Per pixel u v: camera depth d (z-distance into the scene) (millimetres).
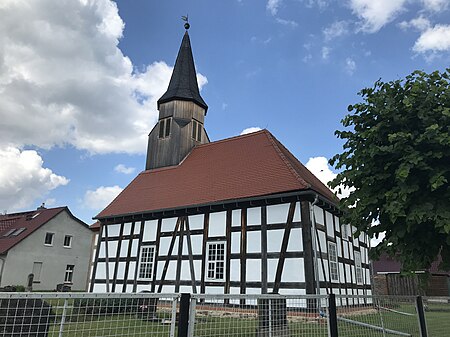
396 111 5504
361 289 17156
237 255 14641
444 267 5402
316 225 13953
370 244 19297
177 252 16422
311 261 12914
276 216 14219
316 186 16172
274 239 13969
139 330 3799
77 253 31469
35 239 28656
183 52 25062
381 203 5449
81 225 32312
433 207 4793
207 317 4348
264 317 4445
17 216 34156
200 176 18578
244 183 16047
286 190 14023
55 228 30219
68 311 3387
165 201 17922
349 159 5852
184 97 22625
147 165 22438
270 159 16828
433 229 5223
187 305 3760
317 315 4895
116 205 20094
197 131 22734
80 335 3350
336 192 6109
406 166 4785
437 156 4840
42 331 3453
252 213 14836
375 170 5492
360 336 5434
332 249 14914
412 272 5387
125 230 18875
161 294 3617
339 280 14836
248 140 19500
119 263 18484
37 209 33844
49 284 28953
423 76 5637
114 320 3584
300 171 16734
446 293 24531
